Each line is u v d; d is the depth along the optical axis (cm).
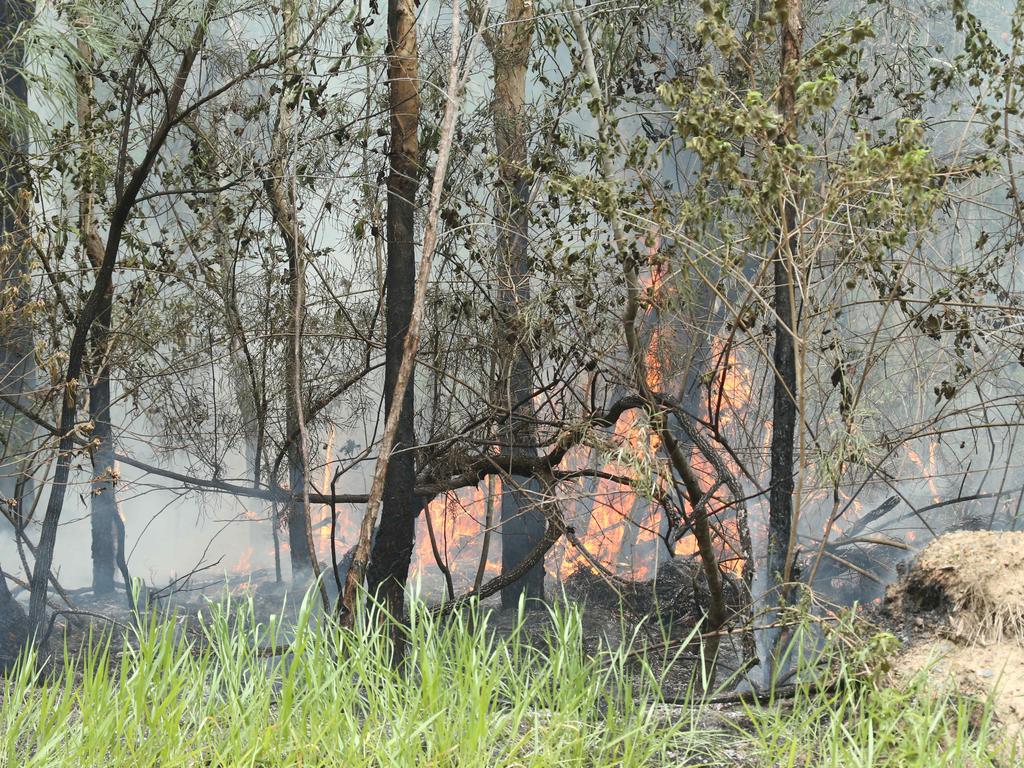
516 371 1324
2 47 1170
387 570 1078
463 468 1221
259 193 1286
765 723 693
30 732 662
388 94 1244
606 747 636
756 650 995
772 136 819
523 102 1356
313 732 634
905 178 760
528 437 1302
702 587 1227
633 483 938
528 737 648
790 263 848
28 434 1337
